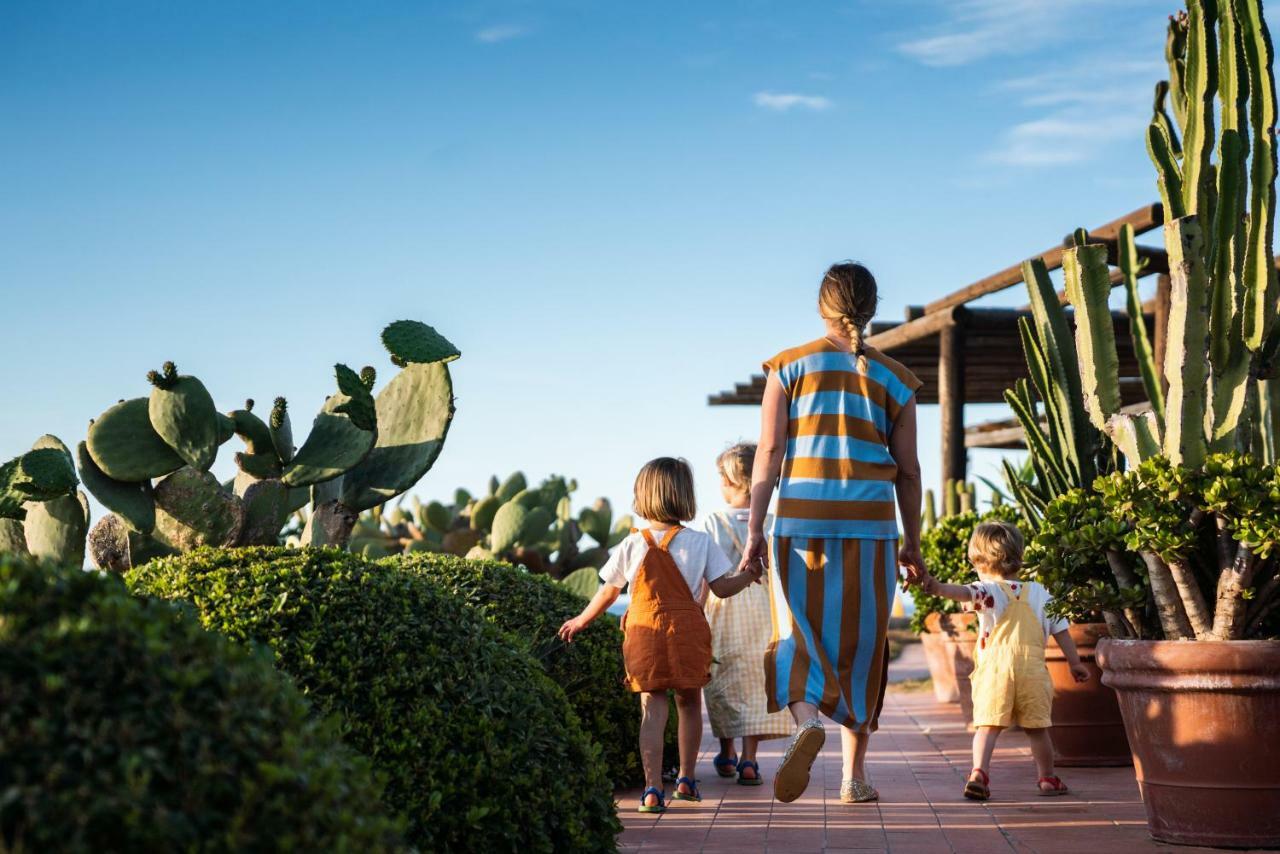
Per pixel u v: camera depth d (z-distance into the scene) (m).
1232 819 3.69
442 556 5.41
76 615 1.78
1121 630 4.34
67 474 5.21
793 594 3.99
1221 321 3.87
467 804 3.02
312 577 3.29
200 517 5.33
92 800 1.57
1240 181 3.97
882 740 7.24
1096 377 4.27
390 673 3.11
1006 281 8.87
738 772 5.64
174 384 5.32
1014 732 7.50
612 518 10.69
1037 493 5.99
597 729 5.21
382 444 5.76
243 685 1.87
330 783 1.83
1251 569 3.76
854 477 4.00
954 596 4.96
